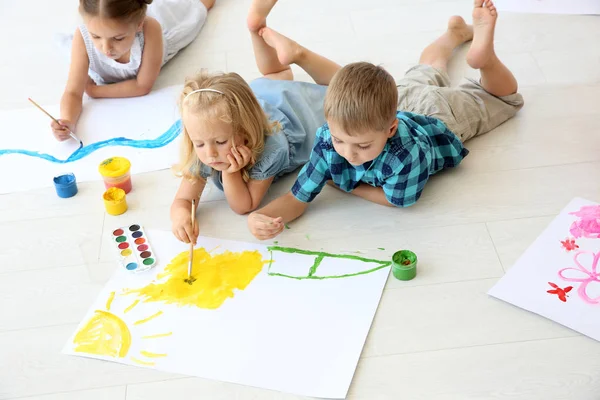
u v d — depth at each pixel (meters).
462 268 1.45
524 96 1.90
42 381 1.31
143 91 2.05
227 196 1.60
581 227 1.51
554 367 1.26
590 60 2.01
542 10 2.22
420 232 1.55
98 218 1.66
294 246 1.54
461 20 2.04
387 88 1.38
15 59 2.27
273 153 1.59
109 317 1.41
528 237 1.50
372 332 1.34
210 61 2.19
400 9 2.33
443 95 1.74
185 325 1.38
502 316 1.35
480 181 1.67
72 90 1.98
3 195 1.74
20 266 1.55
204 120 1.45
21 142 1.92
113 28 1.82
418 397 1.23
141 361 1.32
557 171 1.67
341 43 2.20
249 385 1.27
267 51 1.96
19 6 2.54
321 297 1.41
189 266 1.49
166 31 2.18
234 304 1.41
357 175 1.56
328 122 1.40
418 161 1.51
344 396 1.24
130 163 1.71
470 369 1.27
